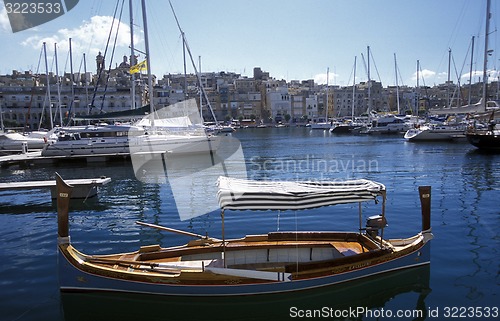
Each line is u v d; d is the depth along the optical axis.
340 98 151.50
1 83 109.19
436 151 41.81
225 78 162.00
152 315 8.74
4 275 10.64
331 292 9.47
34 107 100.44
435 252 11.73
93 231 14.56
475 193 19.94
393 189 21.47
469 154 38.16
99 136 38.19
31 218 16.70
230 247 10.34
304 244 10.59
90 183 19.84
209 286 8.97
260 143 61.69
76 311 8.78
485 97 41.69
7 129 80.81
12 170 33.62
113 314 8.73
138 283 8.98
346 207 17.44
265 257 10.46
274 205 8.99
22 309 8.86
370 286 9.74
